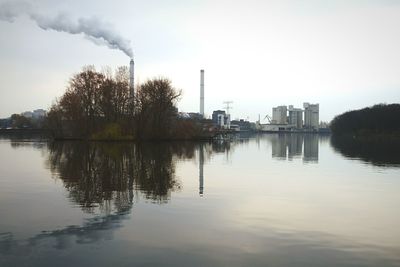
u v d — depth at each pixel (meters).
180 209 26.28
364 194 33.44
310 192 34.03
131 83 168.25
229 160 67.06
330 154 87.56
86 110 133.00
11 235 19.94
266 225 22.42
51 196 30.47
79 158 64.50
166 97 133.38
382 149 111.06
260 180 41.31
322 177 44.72
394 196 32.50
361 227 22.39
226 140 179.00
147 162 59.03
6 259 16.62
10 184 36.31
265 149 107.12
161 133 133.75
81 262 16.33
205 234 20.45
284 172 49.38
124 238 19.58
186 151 87.12
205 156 74.56
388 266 16.28
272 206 27.80
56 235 20.02
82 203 27.89
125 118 131.25
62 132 137.62
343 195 32.81
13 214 24.34
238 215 24.77
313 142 174.38
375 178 44.25
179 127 143.88
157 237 19.83
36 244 18.56
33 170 47.19
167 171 48.00
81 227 21.53
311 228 21.95
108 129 127.81
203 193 32.66
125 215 24.41
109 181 38.78
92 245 18.47
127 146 101.69
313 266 16.22
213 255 17.33
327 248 18.48
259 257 17.16
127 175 43.53
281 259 16.95
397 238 20.25
